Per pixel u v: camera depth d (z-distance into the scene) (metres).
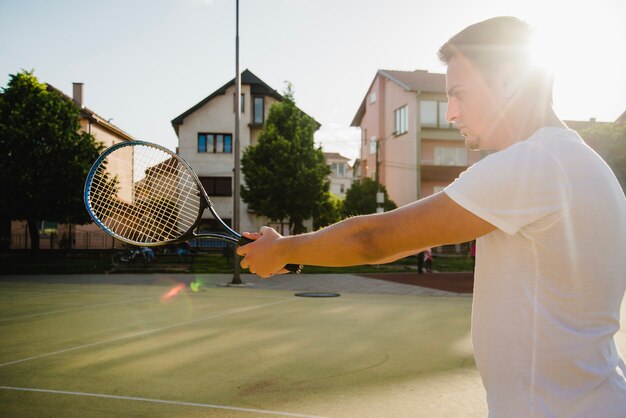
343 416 3.86
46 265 22.69
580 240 1.08
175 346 6.35
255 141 36.72
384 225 1.18
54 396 4.33
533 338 1.12
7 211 24.78
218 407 4.05
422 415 3.89
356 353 5.97
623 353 5.64
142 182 3.01
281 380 4.82
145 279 17.09
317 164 29.12
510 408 1.13
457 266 24.50
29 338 6.88
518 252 1.15
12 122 24.48
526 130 1.23
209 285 15.12
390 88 39.41
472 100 1.27
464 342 6.62
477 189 1.11
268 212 28.39
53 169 24.55
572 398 1.09
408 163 36.12
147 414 3.89
